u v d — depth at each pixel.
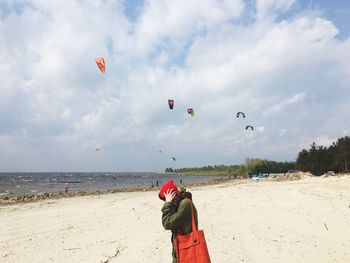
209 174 170.12
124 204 19.78
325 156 72.50
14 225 13.97
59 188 56.97
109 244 9.95
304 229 11.03
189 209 4.92
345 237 10.03
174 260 4.94
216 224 11.98
